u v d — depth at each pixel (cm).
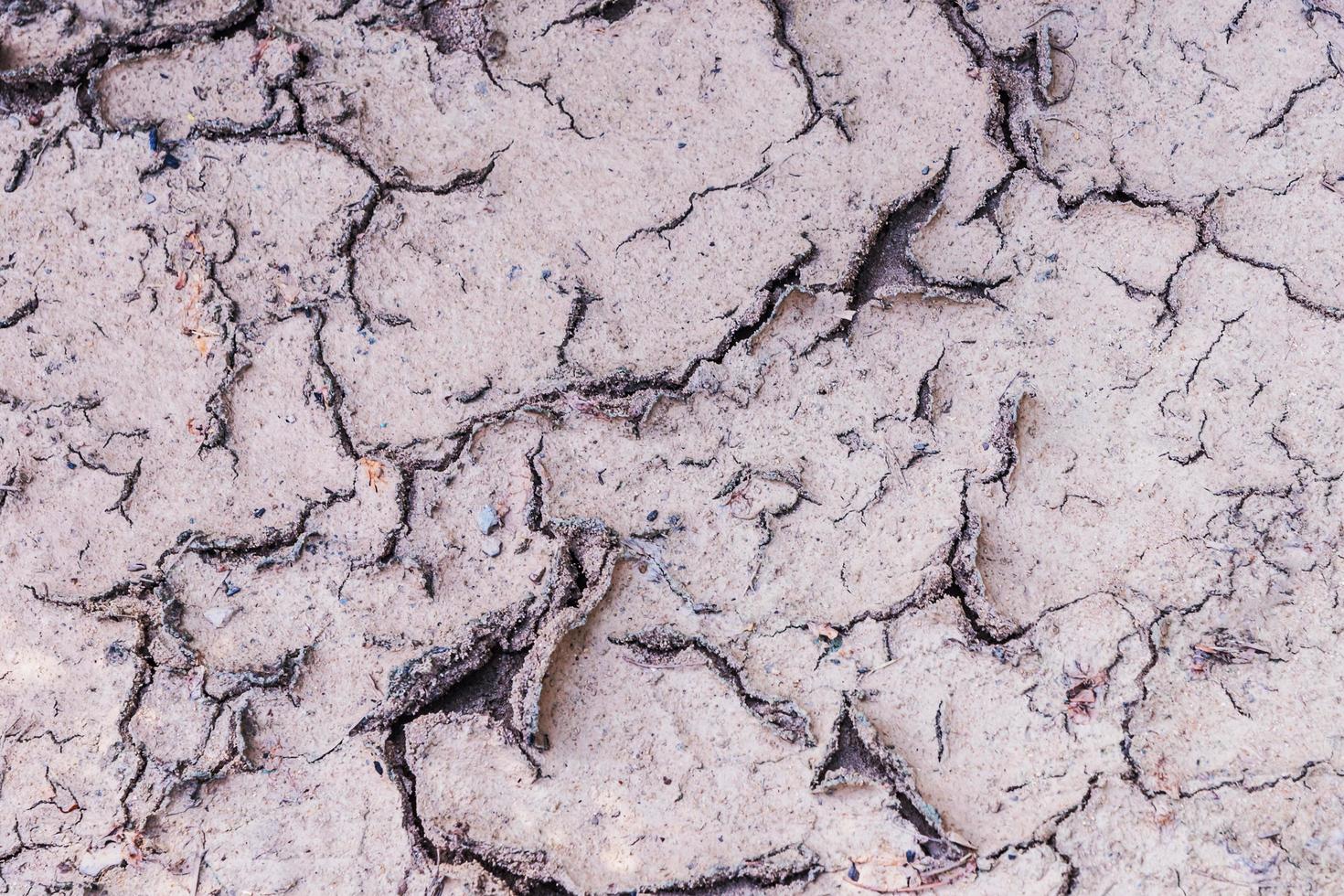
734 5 99
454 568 97
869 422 97
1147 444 97
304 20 100
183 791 95
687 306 98
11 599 97
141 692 96
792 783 95
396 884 95
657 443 97
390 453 97
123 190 99
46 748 96
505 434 97
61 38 99
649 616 96
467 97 99
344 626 96
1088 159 98
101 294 98
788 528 97
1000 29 99
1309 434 96
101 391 98
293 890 95
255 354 98
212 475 97
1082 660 95
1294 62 99
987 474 96
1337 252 97
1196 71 99
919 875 94
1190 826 94
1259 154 98
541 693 95
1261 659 95
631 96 99
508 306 98
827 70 99
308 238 98
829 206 98
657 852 95
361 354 98
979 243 98
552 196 99
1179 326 97
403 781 95
